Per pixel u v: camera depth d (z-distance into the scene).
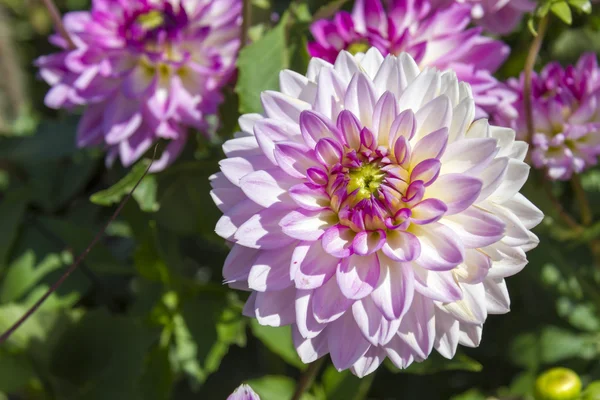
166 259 0.70
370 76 0.59
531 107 0.65
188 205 0.69
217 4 0.67
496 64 0.65
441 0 0.65
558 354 0.71
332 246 0.56
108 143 0.69
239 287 0.58
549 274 0.70
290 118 0.58
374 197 0.57
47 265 0.72
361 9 0.65
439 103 0.57
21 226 0.73
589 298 0.71
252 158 0.58
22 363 0.70
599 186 0.73
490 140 0.56
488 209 0.57
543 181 0.67
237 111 0.67
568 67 0.66
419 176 0.57
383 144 0.58
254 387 0.68
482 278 0.56
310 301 0.57
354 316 0.56
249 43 0.66
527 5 0.65
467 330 0.58
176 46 0.65
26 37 0.86
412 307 0.57
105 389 0.70
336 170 0.57
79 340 0.70
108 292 0.75
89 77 0.66
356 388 0.68
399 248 0.57
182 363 0.71
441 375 0.75
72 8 0.84
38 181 0.75
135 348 0.69
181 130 0.67
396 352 0.57
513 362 0.72
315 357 0.58
